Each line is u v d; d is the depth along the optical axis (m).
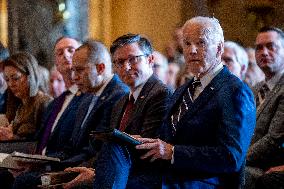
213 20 7.45
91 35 17.53
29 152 10.23
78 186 8.06
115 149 7.08
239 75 10.77
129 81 8.59
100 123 9.16
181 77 12.02
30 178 8.80
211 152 7.00
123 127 8.62
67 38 11.06
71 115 10.03
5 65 11.02
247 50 12.16
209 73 7.43
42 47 18.08
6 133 10.82
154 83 8.52
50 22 18.00
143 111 8.33
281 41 9.41
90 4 17.55
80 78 9.56
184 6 16.22
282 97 8.77
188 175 7.26
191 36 7.38
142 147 7.05
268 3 15.45
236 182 7.19
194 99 7.51
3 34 18.38
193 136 7.26
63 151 9.68
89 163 8.66
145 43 8.63
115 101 9.25
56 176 8.16
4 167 9.16
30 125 10.90
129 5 17.02
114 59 8.66
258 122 8.97
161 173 7.47
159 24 16.55
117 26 17.33
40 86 11.29
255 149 8.60
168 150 7.08
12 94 11.34
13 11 18.25
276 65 9.41
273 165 8.55
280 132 8.56
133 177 7.52
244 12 15.60
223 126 7.04
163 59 11.99
